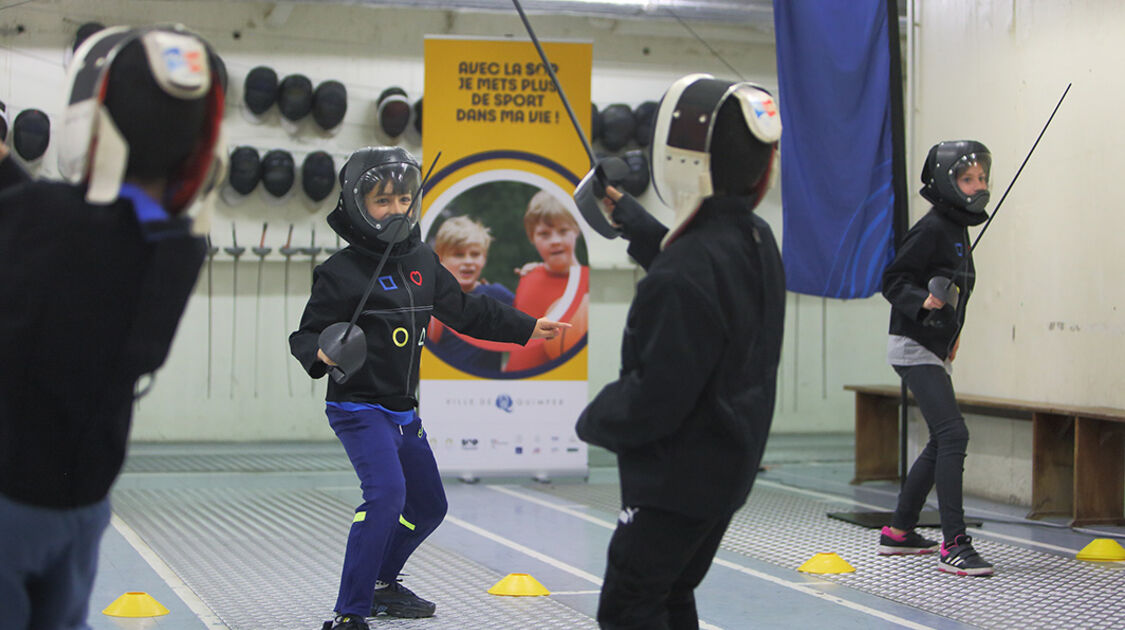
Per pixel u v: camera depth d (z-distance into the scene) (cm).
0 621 150
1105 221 507
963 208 386
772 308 191
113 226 142
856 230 532
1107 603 345
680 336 174
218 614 323
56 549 151
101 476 153
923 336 392
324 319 289
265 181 763
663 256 182
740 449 184
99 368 147
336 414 297
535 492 586
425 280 307
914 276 393
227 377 791
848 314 914
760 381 189
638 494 185
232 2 778
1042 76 537
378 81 809
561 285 606
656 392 174
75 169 143
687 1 745
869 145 529
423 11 814
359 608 282
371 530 282
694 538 186
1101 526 490
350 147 802
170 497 561
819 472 702
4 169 170
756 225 192
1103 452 494
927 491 412
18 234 143
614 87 848
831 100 526
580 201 214
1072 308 523
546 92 601
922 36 609
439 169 595
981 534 470
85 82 143
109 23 755
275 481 629
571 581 376
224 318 788
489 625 315
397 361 298
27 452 146
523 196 602
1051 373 534
